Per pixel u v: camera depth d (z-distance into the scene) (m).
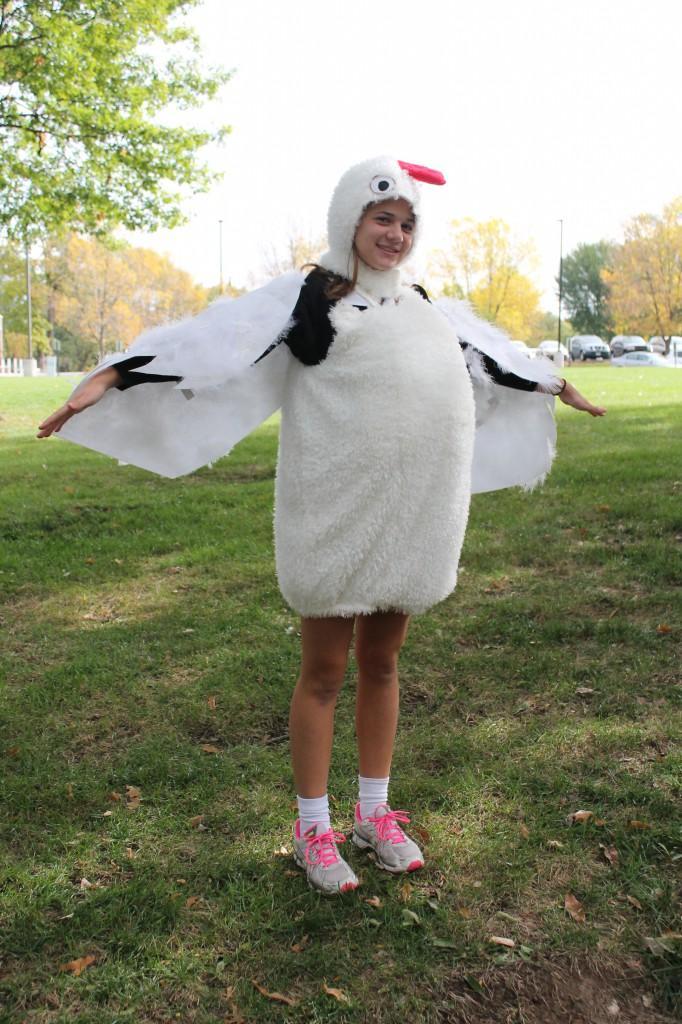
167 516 7.25
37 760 3.30
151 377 2.41
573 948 2.31
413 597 2.52
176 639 4.48
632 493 7.23
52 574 5.69
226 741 3.45
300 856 2.63
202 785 3.11
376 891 2.56
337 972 2.25
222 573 5.58
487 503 7.15
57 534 6.79
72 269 55.94
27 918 2.45
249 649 4.31
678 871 2.57
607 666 3.95
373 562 2.45
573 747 3.27
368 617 2.65
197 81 15.80
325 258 2.55
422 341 2.42
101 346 57.06
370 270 2.50
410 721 3.53
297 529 2.46
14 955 2.33
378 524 2.42
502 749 3.28
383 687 2.71
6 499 8.15
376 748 2.72
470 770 3.14
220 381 2.41
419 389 2.38
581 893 2.51
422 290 2.74
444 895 2.53
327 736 2.61
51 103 14.21
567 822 2.82
